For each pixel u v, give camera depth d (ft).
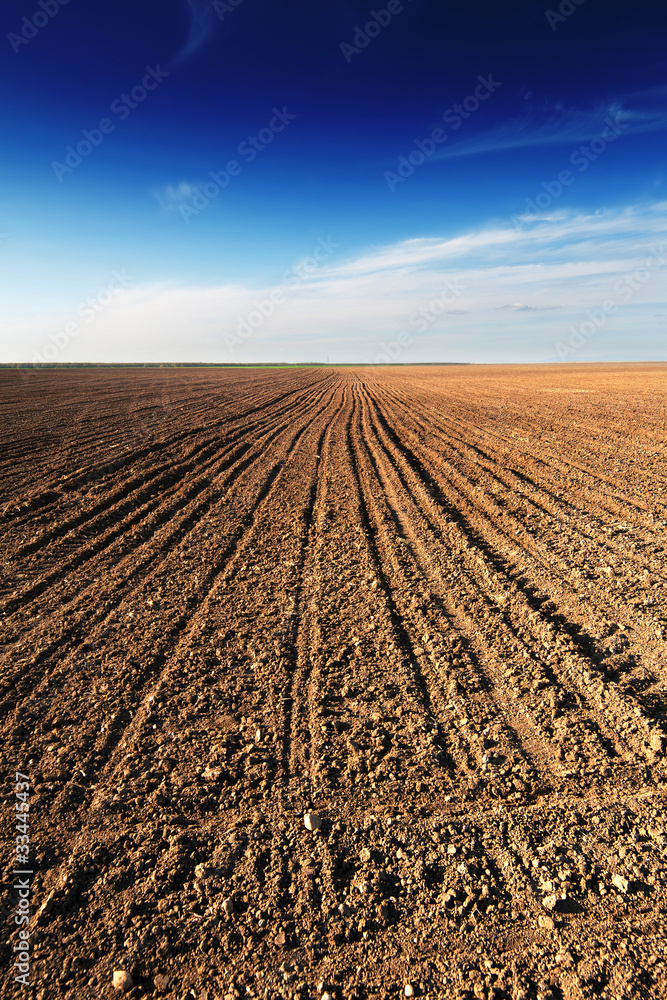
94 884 10.12
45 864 10.48
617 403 80.53
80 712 14.90
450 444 54.13
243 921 9.35
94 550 27.27
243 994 8.26
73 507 33.40
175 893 9.93
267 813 11.63
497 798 11.82
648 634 17.53
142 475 40.75
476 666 16.63
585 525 28.35
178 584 23.22
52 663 17.24
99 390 110.52
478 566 24.20
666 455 44.09
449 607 20.57
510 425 64.23
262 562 25.67
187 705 15.19
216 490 38.40
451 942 8.87
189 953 8.88
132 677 16.48
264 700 15.39
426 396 109.50
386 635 18.66
